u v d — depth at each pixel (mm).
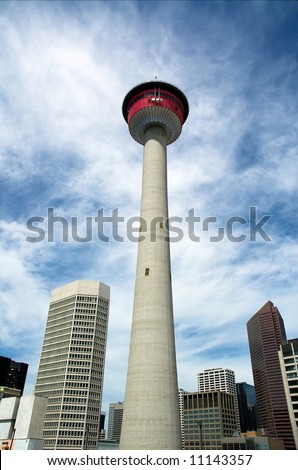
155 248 66625
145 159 79875
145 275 64125
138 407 52844
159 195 73375
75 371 187250
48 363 197125
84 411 177250
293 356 146000
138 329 59500
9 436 56625
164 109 81875
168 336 59000
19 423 56312
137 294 63344
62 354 193750
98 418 181000
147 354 56562
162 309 60781
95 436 175750
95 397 184125
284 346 150500
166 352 57312
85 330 198500
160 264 65188
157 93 84062
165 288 63312
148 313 60031
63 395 180375
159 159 78938
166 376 55219
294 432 136625
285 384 144875
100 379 190375
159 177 76000
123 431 53125
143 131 85562
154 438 50156
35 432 55094
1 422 58969
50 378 190875
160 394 53438
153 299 61188
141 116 83375
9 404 59625
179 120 84562
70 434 171750
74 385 183625
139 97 85312
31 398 57125
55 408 179375
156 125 84000
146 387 53969
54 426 174500
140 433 50781
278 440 175750
